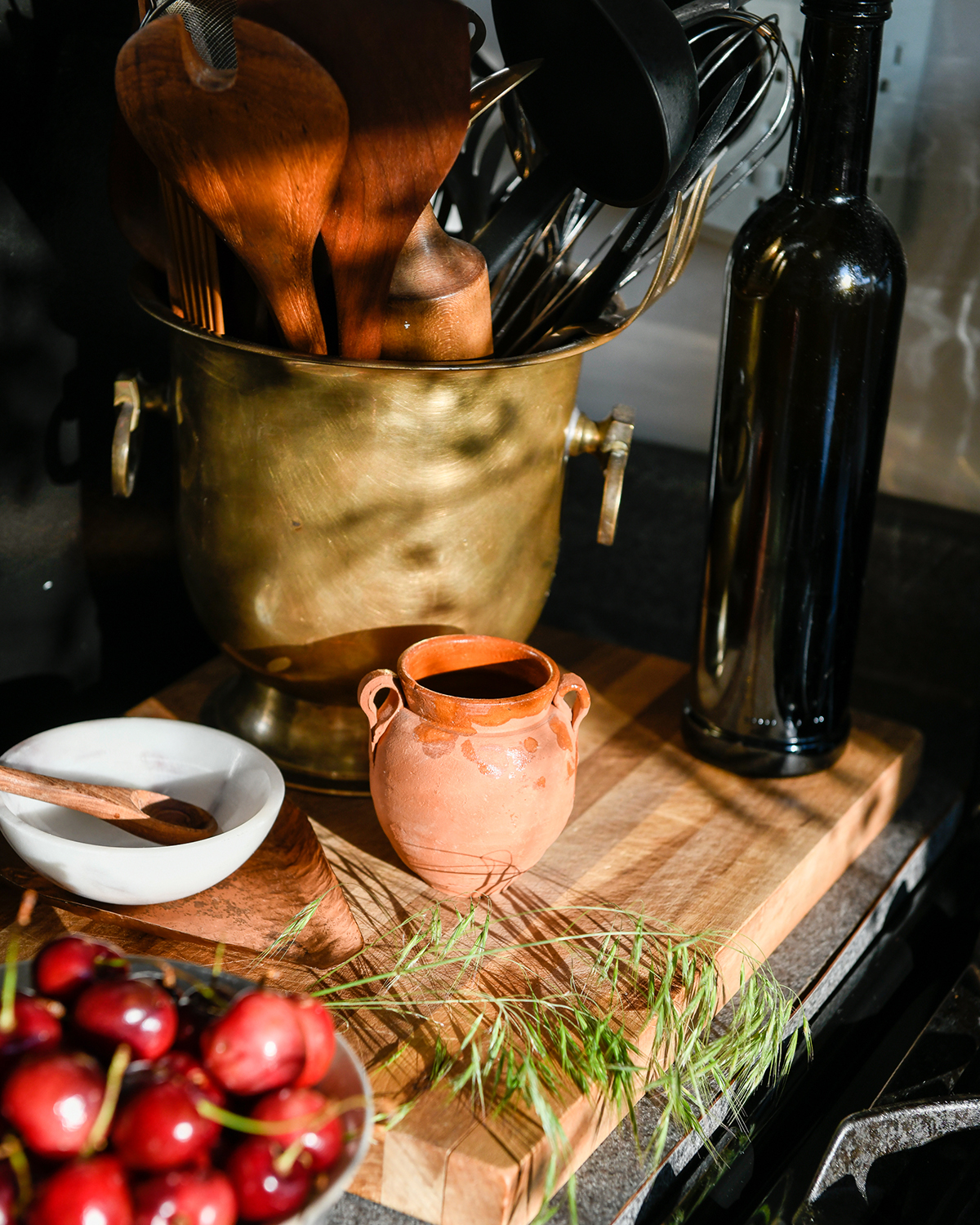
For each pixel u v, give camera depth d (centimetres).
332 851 66
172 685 80
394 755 58
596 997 56
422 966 57
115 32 71
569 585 101
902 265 66
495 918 61
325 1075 43
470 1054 52
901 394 84
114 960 43
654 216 64
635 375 92
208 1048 39
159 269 67
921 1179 54
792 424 67
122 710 85
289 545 63
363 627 65
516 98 67
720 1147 56
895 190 80
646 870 66
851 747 79
